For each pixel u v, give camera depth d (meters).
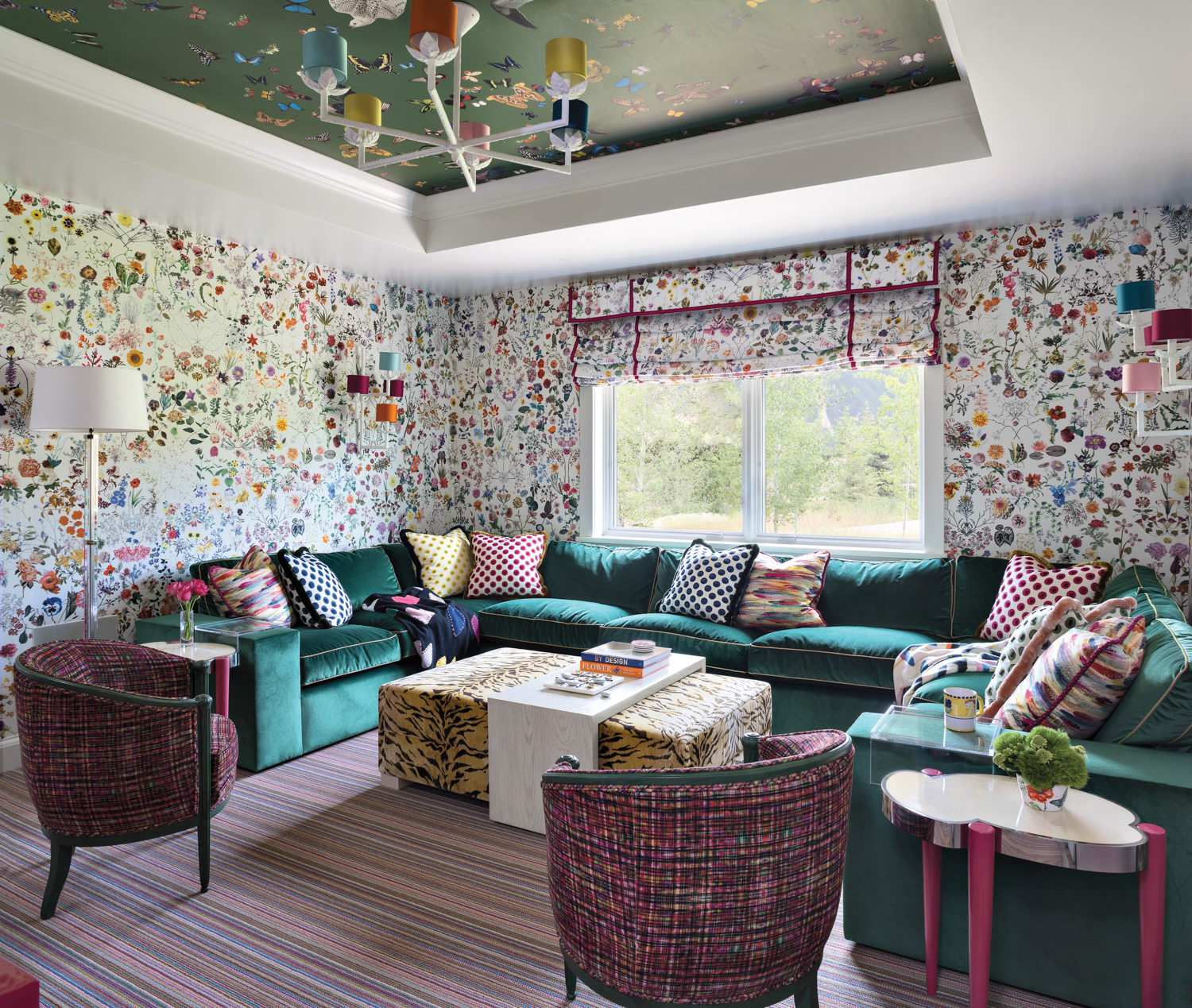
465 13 2.27
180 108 3.41
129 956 2.20
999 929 2.05
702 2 2.69
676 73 3.20
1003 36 2.32
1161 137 3.02
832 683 3.81
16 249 3.57
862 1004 2.01
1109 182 3.52
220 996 2.03
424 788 3.41
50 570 3.71
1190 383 2.70
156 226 4.09
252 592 4.00
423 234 4.68
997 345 4.24
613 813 1.54
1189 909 1.82
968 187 3.60
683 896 1.51
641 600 4.91
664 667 3.48
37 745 2.32
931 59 3.10
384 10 2.20
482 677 3.46
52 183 3.51
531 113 3.56
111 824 2.36
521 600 4.98
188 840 2.91
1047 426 4.13
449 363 5.89
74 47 2.97
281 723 3.64
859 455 4.76
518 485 5.74
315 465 4.93
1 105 2.87
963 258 4.31
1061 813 1.84
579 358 5.40
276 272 4.69
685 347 5.02
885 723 2.30
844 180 3.51
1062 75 2.54
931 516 4.43
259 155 3.77
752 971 1.56
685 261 4.89
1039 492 4.16
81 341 3.79
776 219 4.06
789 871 1.55
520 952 2.23
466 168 2.57
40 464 3.67
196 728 2.47
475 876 2.65
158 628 3.75
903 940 2.20
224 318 4.41
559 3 2.69
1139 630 2.08
